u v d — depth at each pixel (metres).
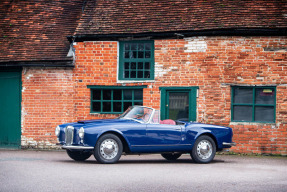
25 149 15.78
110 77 15.48
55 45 16.45
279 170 10.23
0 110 16.02
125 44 15.63
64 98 15.70
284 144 14.45
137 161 12.06
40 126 15.77
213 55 14.80
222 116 14.73
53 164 10.57
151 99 15.19
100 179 8.21
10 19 17.70
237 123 14.67
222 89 14.75
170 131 11.25
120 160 12.44
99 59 15.55
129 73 15.56
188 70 14.98
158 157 13.82
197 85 14.89
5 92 16.03
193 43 14.97
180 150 11.39
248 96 14.79
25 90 15.87
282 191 7.31
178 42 15.09
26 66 15.83
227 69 14.76
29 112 15.83
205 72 14.85
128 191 7.09
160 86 15.14
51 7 18.09
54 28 17.22
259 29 14.49
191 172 9.47
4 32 17.14
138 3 16.50
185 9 15.82
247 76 14.69
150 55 15.44
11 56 16.05
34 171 9.23
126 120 11.23
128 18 15.90
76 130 10.59
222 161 12.27
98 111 15.62
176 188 7.42
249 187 7.63
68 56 15.89
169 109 15.16
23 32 17.11
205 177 8.73
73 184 7.65
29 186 7.44
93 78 15.55
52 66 15.65
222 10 15.41
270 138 14.52
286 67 14.54
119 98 15.53
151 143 11.06
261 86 14.66
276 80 14.56
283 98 14.52
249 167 10.75
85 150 10.63
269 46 14.61
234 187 7.60
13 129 15.94
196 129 11.53
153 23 15.48
